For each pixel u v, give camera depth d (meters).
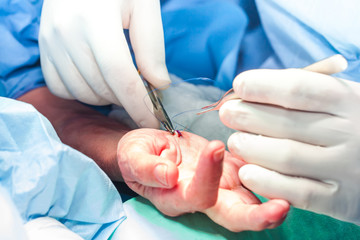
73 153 0.61
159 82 0.92
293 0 1.05
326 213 0.63
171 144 0.74
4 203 0.41
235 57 1.02
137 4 0.92
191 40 1.04
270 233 0.67
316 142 0.60
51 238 0.52
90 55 0.86
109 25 0.82
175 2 1.07
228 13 1.04
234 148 0.66
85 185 0.66
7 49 1.04
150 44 0.91
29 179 0.56
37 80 1.12
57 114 1.12
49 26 0.89
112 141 0.97
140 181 0.59
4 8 1.03
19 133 0.59
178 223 0.65
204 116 0.90
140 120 0.91
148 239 0.63
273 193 0.61
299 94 0.57
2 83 1.07
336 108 0.58
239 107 0.64
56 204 0.63
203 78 0.93
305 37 1.02
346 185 0.59
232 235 0.63
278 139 0.61
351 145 0.58
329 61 0.56
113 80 0.82
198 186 0.49
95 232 0.68
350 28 1.02
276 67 1.01
